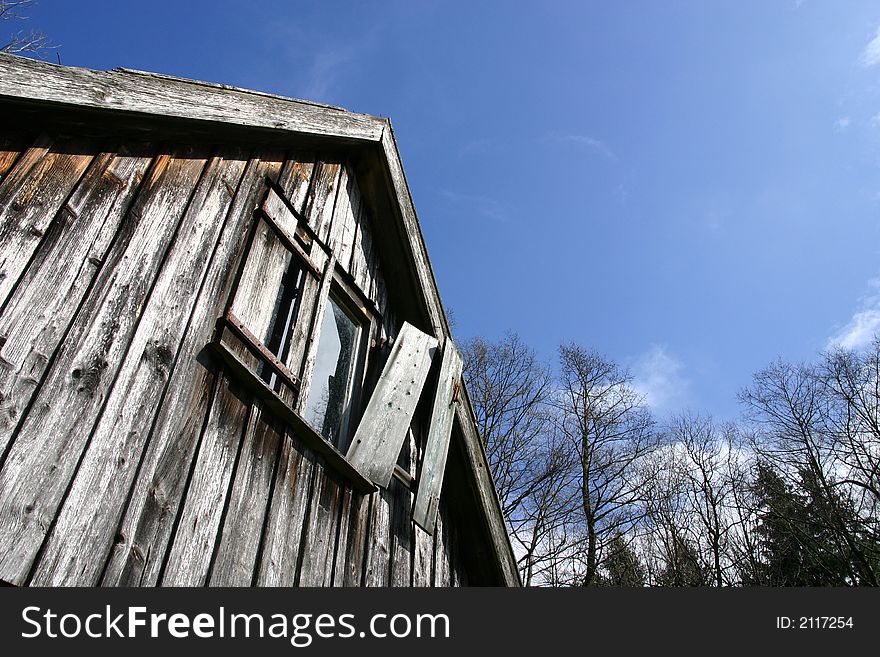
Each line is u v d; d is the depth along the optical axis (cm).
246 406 333
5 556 210
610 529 1689
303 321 394
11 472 220
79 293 265
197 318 316
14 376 232
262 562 312
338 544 374
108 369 265
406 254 522
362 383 464
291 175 427
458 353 533
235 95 369
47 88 267
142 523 259
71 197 278
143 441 270
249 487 319
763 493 1741
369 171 510
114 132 308
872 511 1559
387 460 419
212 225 344
